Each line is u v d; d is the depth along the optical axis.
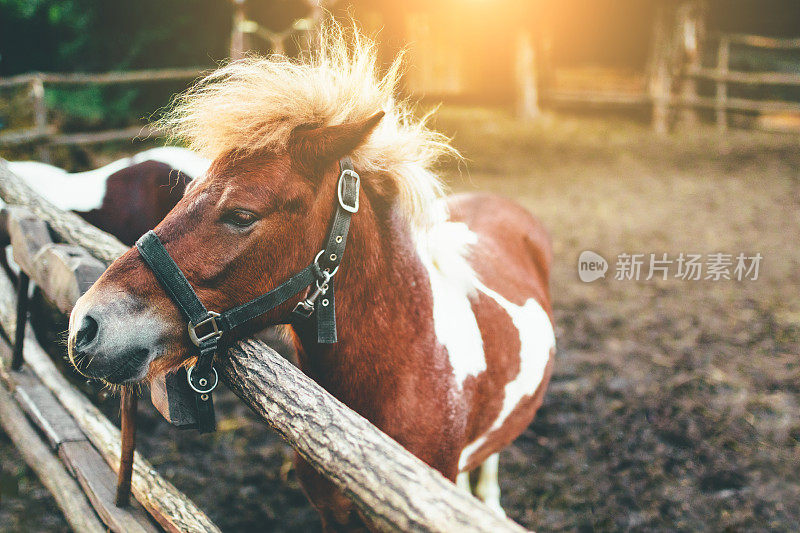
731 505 2.61
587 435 3.05
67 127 7.87
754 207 6.79
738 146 9.70
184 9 11.05
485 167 8.38
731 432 3.07
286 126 1.23
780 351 3.87
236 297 1.22
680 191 7.43
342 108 1.32
